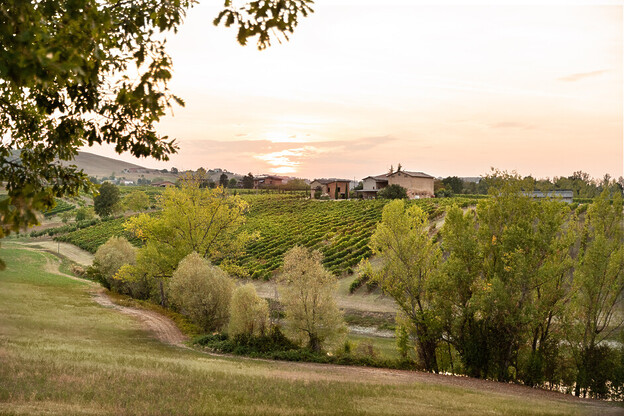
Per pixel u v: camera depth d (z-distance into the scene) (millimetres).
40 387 11188
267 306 28078
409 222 27031
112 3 4809
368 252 55656
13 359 14094
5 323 20141
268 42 4559
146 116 5613
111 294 40250
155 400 11289
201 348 26797
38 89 5516
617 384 21141
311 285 26812
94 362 15883
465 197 104125
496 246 25766
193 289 32000
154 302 42219
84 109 5562
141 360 18016
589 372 21688
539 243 23844
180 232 39688
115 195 113188
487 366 25406
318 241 65812
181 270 33062
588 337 22203
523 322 23203
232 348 26625
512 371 26016
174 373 15719
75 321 25734
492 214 26125
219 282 32594
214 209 39688
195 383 14125
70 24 3754
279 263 56031
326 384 16703
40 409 9195
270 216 95438
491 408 14523
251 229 83125
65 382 12062
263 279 52594
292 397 13516
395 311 40969
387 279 27297
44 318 23656
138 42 4699
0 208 2711
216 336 28688
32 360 14336
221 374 16641
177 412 10234
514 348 25156
